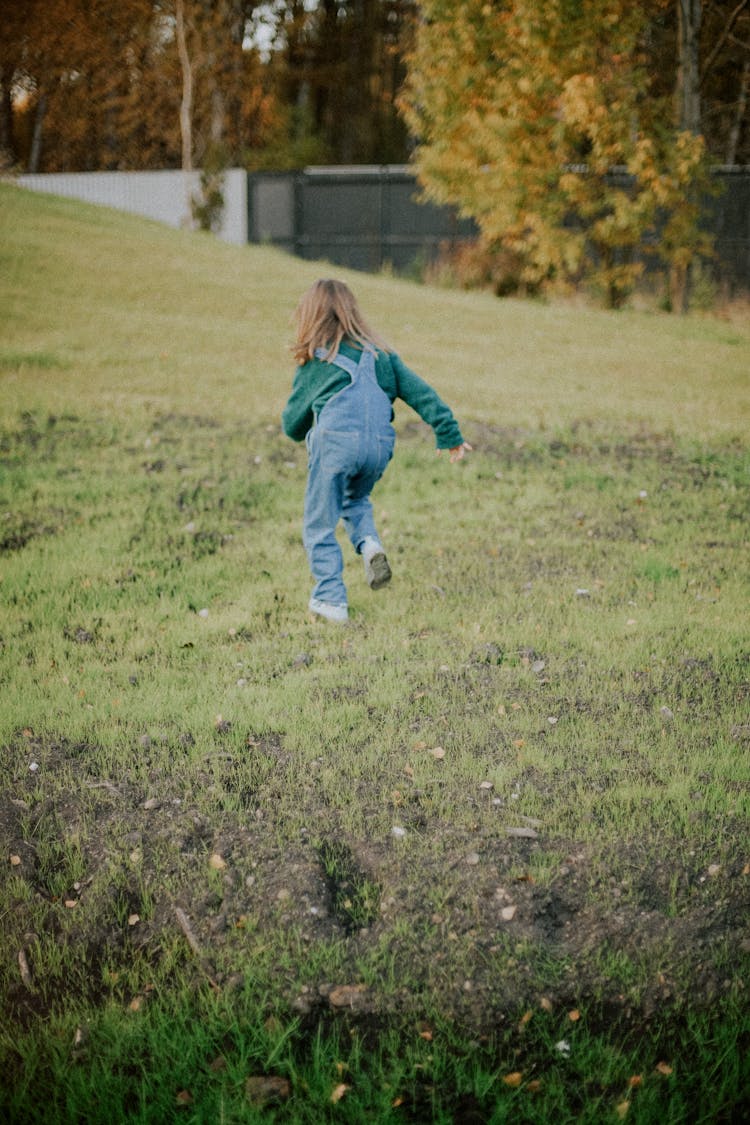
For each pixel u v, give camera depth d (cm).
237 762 370
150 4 2845
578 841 324
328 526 459
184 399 948
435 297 1723
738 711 407
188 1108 242
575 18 1533
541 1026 260
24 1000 271
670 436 895
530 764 370
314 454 448
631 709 410
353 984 272
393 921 291
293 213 2477
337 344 440
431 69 1739
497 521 656
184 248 1844
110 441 810
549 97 1652
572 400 1032
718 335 1506
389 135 3791
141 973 278
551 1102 242
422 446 831
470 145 1756
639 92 1636
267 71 3144
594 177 1752
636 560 586
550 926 291
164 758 370
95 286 1431
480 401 1008
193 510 662
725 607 516
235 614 504
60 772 363
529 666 448
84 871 314
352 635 481
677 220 1745
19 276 1414
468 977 273
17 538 603
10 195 2064
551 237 1730
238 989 271
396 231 2441
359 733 389
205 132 2994
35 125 3122
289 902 297
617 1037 259
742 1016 261
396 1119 237
